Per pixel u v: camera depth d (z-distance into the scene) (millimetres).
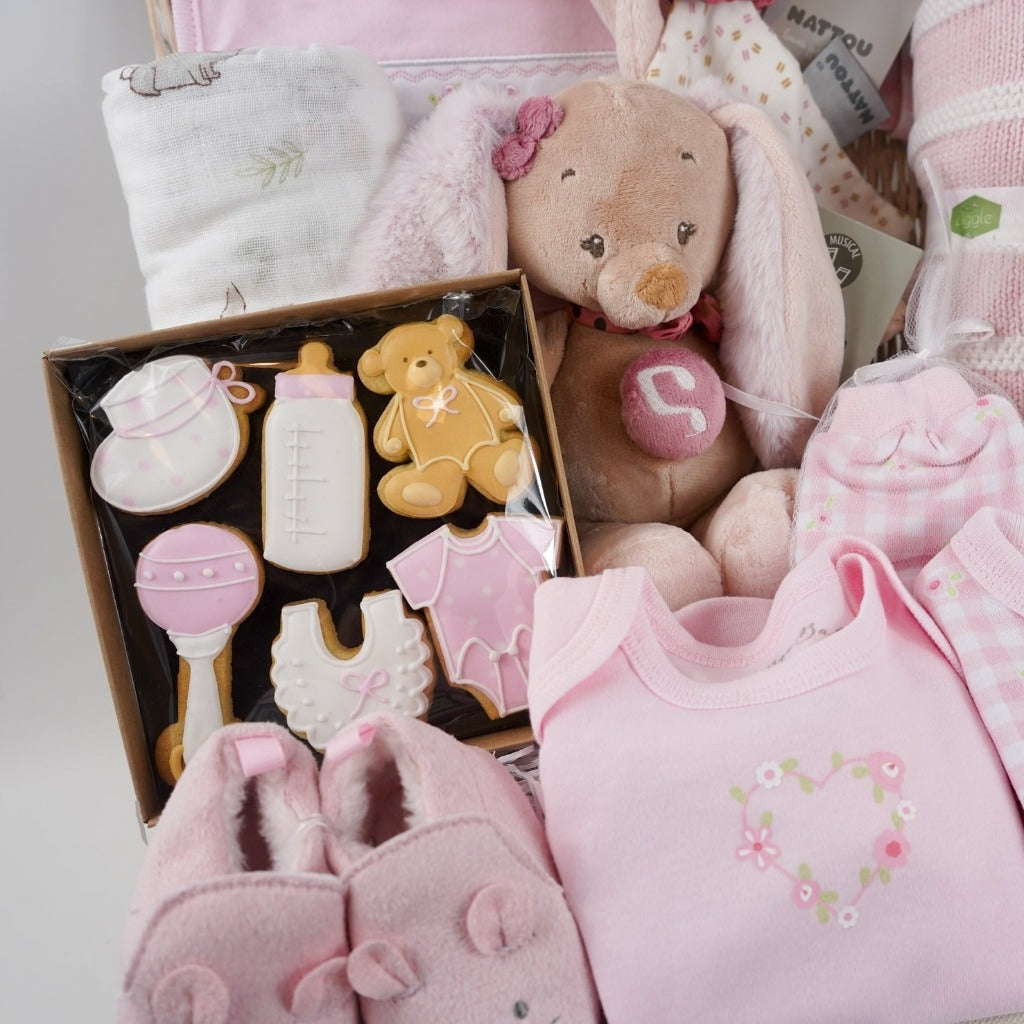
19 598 1151
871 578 753
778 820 670
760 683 715
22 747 1152
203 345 823
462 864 572
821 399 1003
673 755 686
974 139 940
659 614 769
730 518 936
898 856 667
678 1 1007
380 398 831
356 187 901
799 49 1092
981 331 932
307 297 902
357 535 814
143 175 897
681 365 910
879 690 714
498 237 895
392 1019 569
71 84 1099
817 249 954
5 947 1076
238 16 1017
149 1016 522
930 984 658
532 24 1055
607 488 970
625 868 659
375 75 937
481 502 835
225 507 813
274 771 653
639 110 885
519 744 840
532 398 847
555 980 593
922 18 991
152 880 589
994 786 712
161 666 808
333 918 558
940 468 842
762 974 642
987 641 750
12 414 1124
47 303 1130
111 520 802
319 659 812
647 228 879
